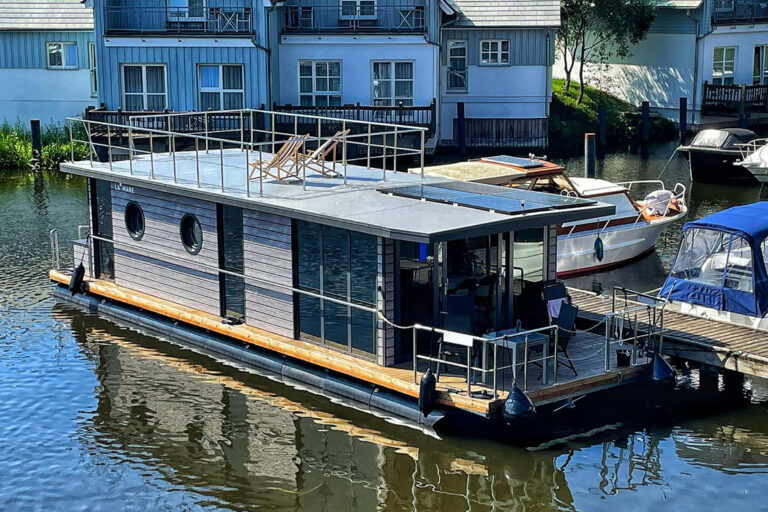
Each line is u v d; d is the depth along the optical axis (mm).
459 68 36156
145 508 12906
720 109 38781
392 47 33156
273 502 13023
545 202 15656
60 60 36438
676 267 18953
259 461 14039
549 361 15195
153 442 14594
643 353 15539
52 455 14227
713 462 13953
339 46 33219
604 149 35938
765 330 16938
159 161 20141
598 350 15820
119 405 15727
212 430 14914
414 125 32781
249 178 16984
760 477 13570
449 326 14688
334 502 13008
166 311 18312
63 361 17344
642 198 28672
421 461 13953
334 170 18312
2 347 17906
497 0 35781
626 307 16500
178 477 13648
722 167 30234
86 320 19234
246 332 16922
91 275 20297
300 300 16281
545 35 35594
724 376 16641
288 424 15031
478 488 13305
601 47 39906
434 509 12820
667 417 15250
